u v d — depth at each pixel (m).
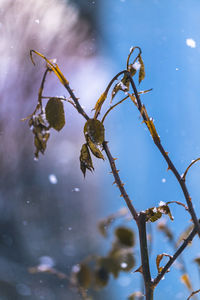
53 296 2.14
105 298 2.05
